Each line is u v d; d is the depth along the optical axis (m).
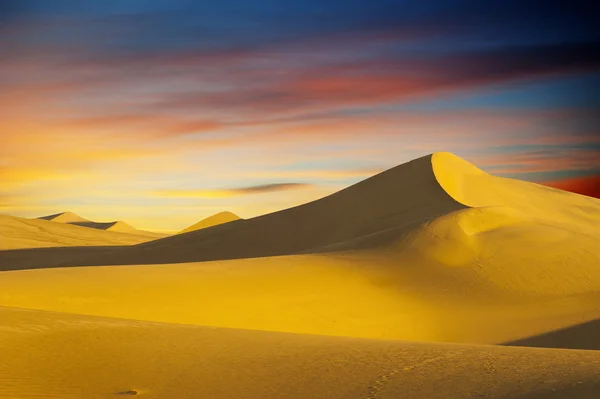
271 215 70.75
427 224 41.47
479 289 33.81
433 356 15.59
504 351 16.09
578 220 66.62
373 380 13.91
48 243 100.06
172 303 27.03
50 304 25.39
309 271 33.59
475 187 66.56
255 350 16.81
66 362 15.84
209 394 13.66
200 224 130.25
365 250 39.38
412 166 67.56
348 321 28.08
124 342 17.58
